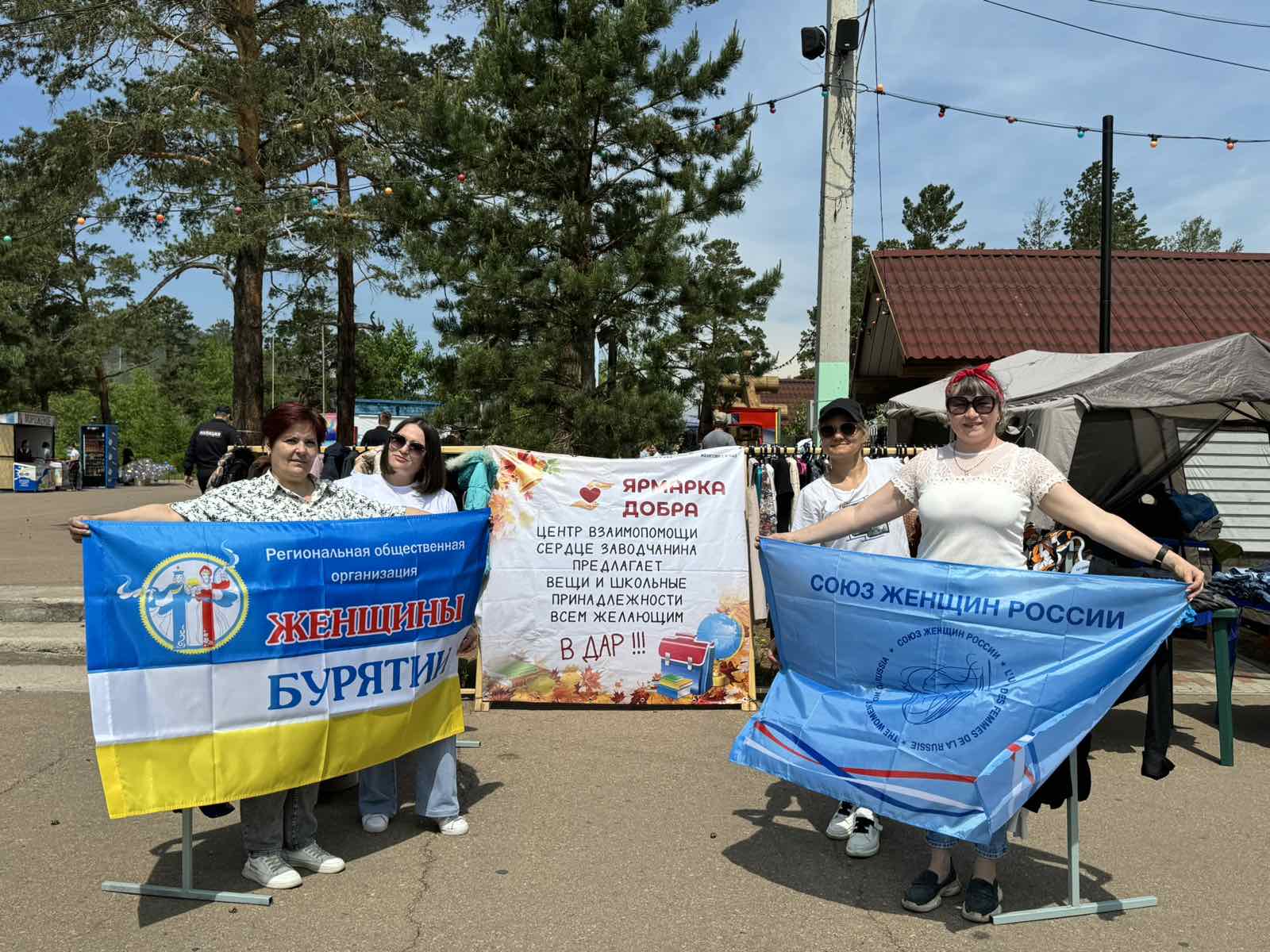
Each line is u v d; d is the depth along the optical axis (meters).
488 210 12.88
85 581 3.28
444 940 3.25
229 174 16.78
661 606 6.29
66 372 38.44
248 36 17.88
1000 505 3.50
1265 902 3.59
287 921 3.38
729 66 12.72
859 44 9.72
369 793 4.26
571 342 12.79
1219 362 6.16
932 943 3.26
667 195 12.30
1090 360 7.57
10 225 18.08
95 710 3.28
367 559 3.82
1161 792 4.82
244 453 7.44
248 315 18.41
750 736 3.74
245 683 3.53
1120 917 3.46
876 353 16.62
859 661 3.63
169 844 4.09
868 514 3.85
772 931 3.33
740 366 13.45
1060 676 3.34
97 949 3.17
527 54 12.55
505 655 6.25
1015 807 3.25
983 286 14.60
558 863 3.90
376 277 19.55
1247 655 7.87
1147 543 3.29
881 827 4.27
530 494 6.23
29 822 4.32
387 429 10.52
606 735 5.74
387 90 18.86
